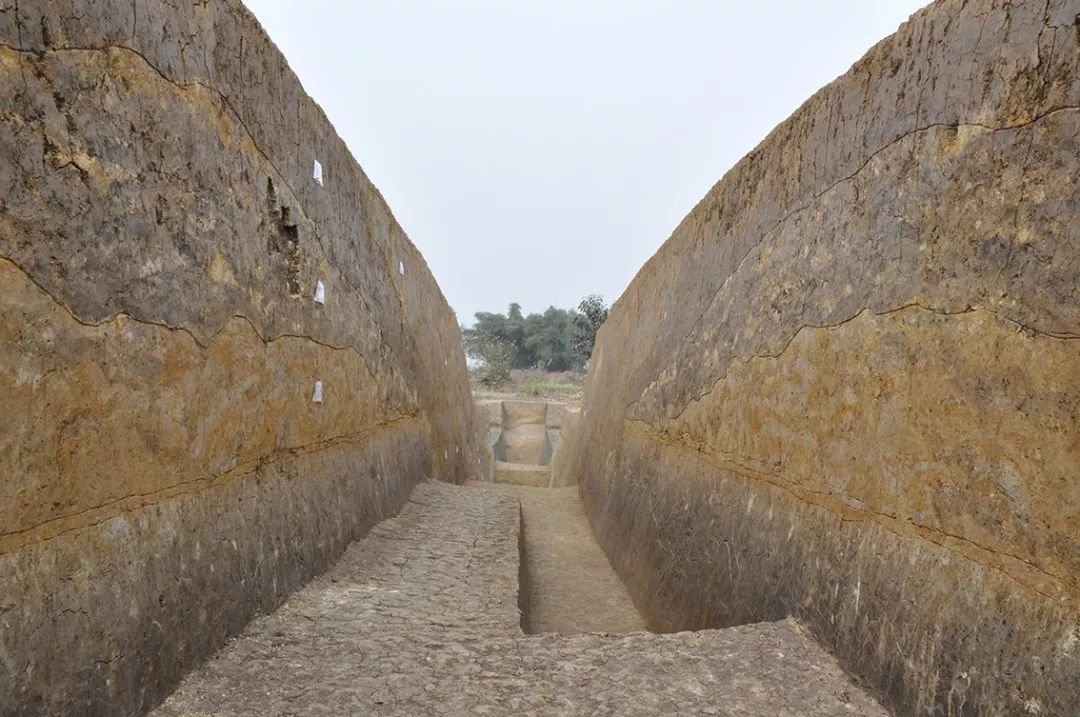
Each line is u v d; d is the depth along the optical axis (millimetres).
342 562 4594
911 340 2660
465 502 7602
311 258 4430
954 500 2355
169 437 2627
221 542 3008
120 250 2346
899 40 2977
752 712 2561
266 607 3385
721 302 5152
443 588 4418
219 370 3080
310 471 4320
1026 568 2045
